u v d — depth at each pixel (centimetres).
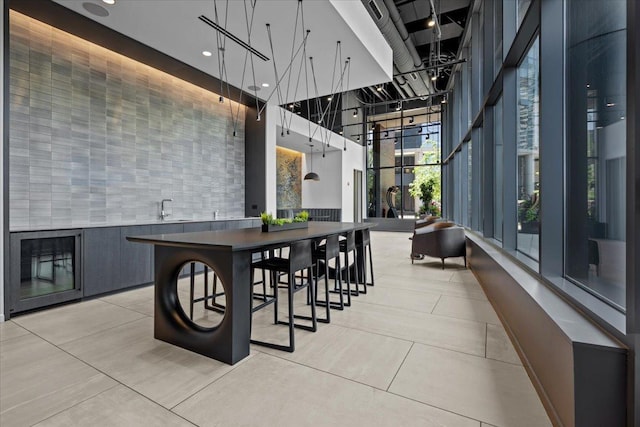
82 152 413
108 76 442
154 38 406
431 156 1212
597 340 134
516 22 370
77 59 408
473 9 586
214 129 619
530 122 322
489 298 362
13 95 352
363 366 215
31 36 365
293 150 1148
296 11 352
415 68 812
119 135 456
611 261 171
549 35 230
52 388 189
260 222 626
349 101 1242
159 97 513
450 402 175
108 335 269
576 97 214
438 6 646
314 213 1185
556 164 231
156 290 260
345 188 1171
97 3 335
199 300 332
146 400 177
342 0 367
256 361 224
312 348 244
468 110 720
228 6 343
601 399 130
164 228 452
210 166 609
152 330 280
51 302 334
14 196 353
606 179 177
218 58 463
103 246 382
